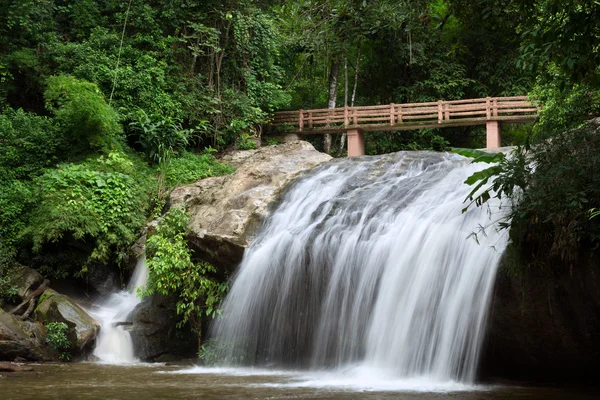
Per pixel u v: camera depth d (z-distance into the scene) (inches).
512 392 319.6
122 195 642.2
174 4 902.4
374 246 424.5
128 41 873.5
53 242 595.5
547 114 470.3
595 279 312.0
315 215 499.5
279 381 374.3
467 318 354.9
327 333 430.0
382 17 420.5
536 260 326.6
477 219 386.9
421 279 385.7
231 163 833.5
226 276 514.6
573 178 307.9
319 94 1230.3
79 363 475.2
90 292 609.6
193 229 535.2
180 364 478.0
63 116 718.5
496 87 1108.5
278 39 987.3
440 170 535.5
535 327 340.8
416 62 1089.4
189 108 876.0
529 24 346.0
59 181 625.0
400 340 383.9
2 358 458.3
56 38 844.6
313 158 644.1
